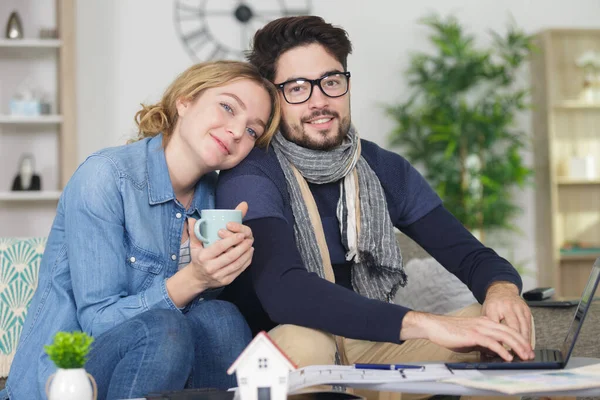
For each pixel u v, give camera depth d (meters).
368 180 1.94
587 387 1.13
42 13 4.60
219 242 1.44
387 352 1.74
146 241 1.61
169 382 1.37
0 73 4.55
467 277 1.87
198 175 1.72
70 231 1.57
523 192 5.23
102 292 1.54
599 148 5.14
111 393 1.37
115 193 1.59
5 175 4.54
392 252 1.88
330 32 1.88
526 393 1.10
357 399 1.17
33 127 4.57
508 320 1.56
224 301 1.63
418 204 2.00
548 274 5.06
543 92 5.07
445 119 4.88
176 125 1.74
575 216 5.14
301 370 1.27
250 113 1.70
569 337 1.41
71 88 4.36
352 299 1.49
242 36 4.90
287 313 1.53
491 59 5.16
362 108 5.02
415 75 5.06
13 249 2.00
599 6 5.28
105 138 4.73
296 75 1.85
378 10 5.04
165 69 4.82
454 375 1.24
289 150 1.86
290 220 1.81
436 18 5.05
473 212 4.93
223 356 1.56
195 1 4.86
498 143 5.16
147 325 1.39
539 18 5.22
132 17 4.78
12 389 1.58
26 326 1.62
